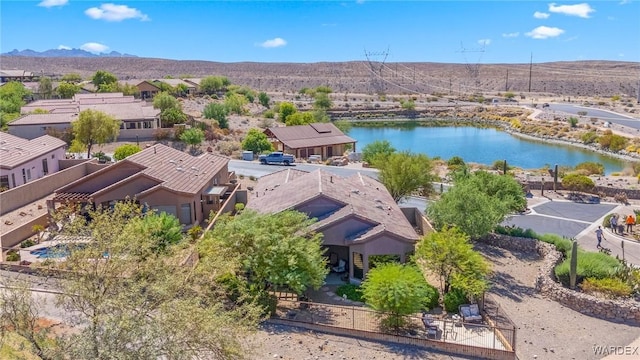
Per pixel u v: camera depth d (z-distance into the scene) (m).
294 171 47.84
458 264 28.98
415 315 27.36
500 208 40.31
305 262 27.61
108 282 17.78
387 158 52.66
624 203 53.53
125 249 19.78
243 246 27.58
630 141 99.94
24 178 49.16
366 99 198.62
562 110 158.12
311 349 24.03
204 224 42.34
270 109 146.00
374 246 31.22
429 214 39.91
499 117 154.12
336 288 31.25
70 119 73.81
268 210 34.50
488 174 48.88
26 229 36.84
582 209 51.41
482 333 25.91
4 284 18.00
